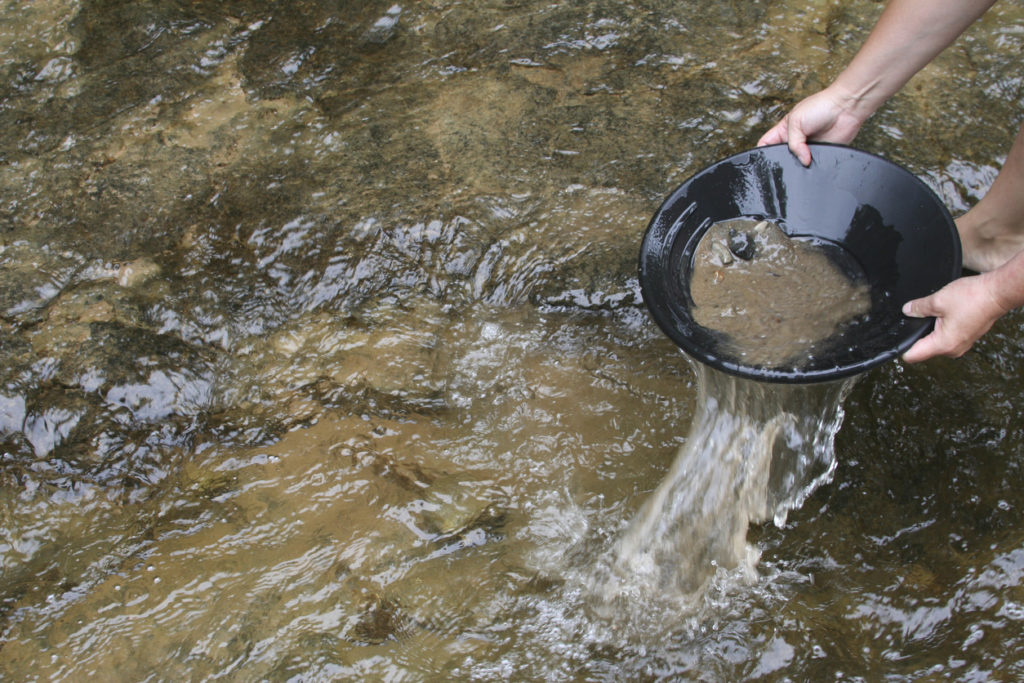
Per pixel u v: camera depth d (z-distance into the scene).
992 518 1.78
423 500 1.94
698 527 1.81
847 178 1.79
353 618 1.77
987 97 2.47
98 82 2.84
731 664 1.67
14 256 2.33
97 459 2.02
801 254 1.76
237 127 2.65
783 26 2.79
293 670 1.69
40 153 2.64
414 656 1.71
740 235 1.80
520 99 2.64
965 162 2.30
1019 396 1.94
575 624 1.75
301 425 2.07
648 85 2.64
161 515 1.94
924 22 1.74
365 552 1.86
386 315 2.21
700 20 2.84
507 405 2.09
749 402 1.76
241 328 2.19
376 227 2.30
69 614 1.80
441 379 2.13
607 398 2.07
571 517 1.90
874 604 1.72
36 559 1.89
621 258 2.19
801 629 1.70
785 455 1.83
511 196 2.36
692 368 2.08
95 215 2.43
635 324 2.14
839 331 1.59
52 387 2.09
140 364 2.12
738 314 1.65
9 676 1.71
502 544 1.87
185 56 2.89
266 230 2.34
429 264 2.25
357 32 2.94
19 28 3.02
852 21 2.76
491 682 1.68
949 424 1.92
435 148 2.52
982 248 1.99
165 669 1.70
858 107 1.88
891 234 1.71
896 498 1.84
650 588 1.79
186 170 2.53
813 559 1.78
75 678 1.70
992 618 1.66
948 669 1.61
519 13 2.95
